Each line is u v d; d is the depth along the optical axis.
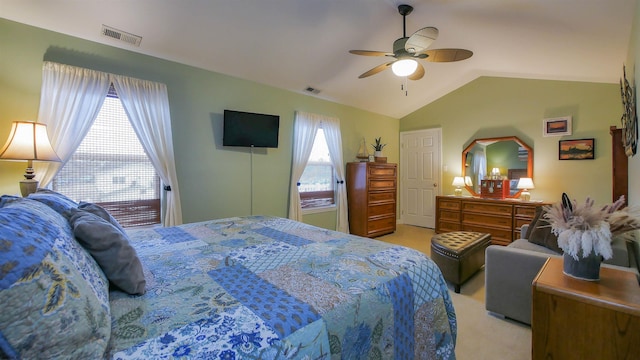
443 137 5.36
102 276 0.95
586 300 1.25
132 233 1.97
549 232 2.43
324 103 4.63
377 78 4.27
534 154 4.34
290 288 1.09
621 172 2.71
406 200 5.96
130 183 2.85
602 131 3.78
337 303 0.99
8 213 0.77
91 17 2.37
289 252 1.55
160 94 2.94
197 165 3.27
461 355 1.73
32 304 0.58
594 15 2.24
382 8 2.78
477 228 4.44
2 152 1.98
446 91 5.23
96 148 2.66
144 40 2.71
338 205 4.75
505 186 4.38
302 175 4.43
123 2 2.28
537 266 1.99
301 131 4.23
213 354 0.71
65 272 0.69
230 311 0.91
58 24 2.39
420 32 2.20
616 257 1.93
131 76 2.81
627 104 2.20
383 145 5.61
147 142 2.86
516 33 2.92
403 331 1.17
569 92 4.03
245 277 1.21
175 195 3.03
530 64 3.70
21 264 0.60
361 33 3.12
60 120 2.42
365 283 1.15
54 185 2.46
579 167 3.96
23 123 2.05
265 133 3.73
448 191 5.31
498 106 4.69
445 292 1.43
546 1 2.26
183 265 1.35
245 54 3.17
